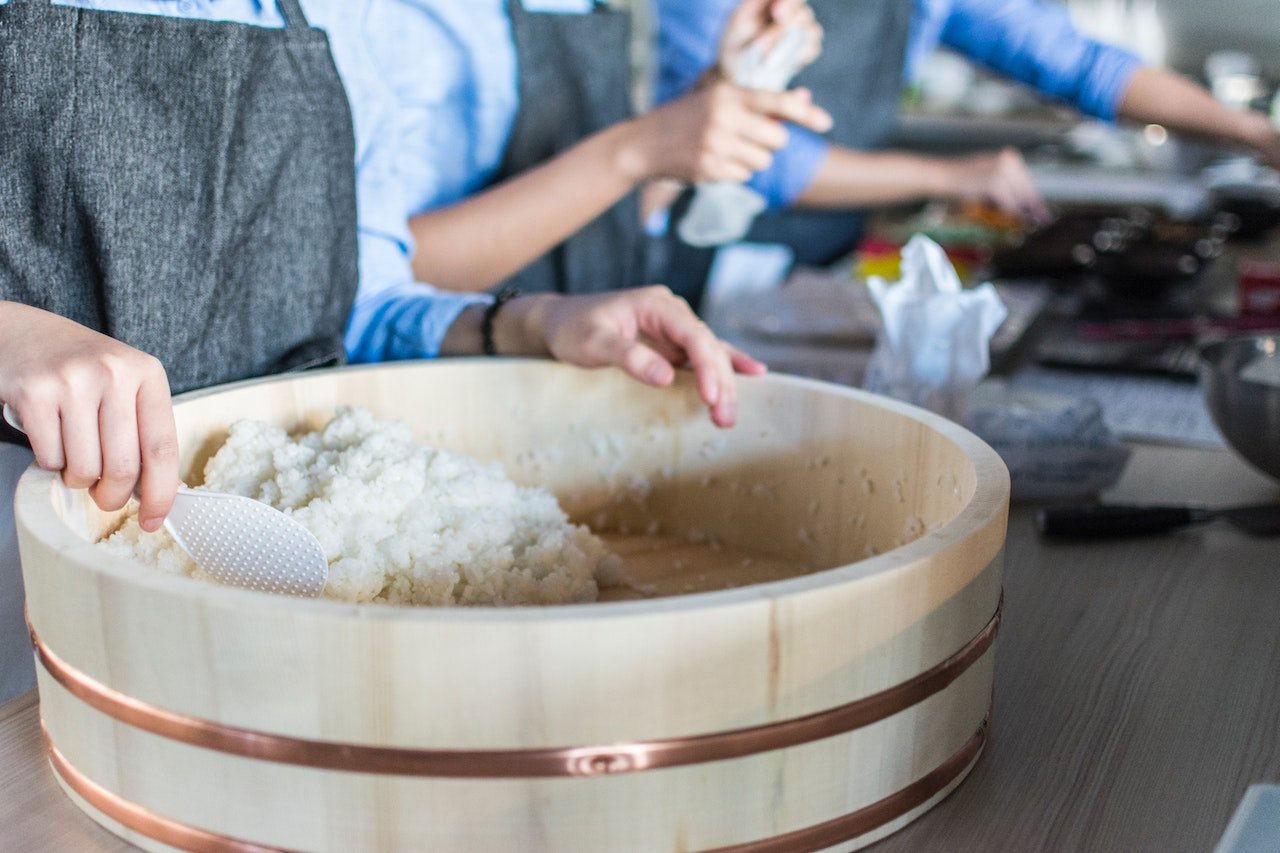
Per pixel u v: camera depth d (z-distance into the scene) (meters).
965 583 0.55
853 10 2.29
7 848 0.53
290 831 0.48
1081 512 0.94
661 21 2.19
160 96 0.83
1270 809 0.52
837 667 0.50
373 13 1.17
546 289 1.60
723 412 0.87
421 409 0.89
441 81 1.37
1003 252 2.01
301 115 0.94
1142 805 0.58
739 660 0.47
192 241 0.87
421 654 0.45
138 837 0.53
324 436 0.77
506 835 0.47
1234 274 2.04
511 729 0.46
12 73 0.77
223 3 0.91
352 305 1.04
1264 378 1.07
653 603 0.46
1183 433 1.24
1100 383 1.46
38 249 0.81
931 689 0.54
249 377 0.95
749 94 1.26
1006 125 3.45
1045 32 2.29
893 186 2.12
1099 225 2.05
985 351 1.02
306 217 0.96
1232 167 2.90
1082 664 0.73
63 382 0.59
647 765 0.47
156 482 0.62
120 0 0.84
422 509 0.70
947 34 2.44
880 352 1.07
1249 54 3.54
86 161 0.80
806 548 0.87
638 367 0.85
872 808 0.54
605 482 0.93
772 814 0.50
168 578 0.48
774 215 2.42
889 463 0.79
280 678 0.46
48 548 0.51
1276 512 0.97
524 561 0.72
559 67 1.50
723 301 1.97
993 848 0.54
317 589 0.64
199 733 0.48
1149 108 2.21
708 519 0.91
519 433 0.91
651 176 1.31
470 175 1.45
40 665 0.57
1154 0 3.58
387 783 0.47
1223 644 0.76
